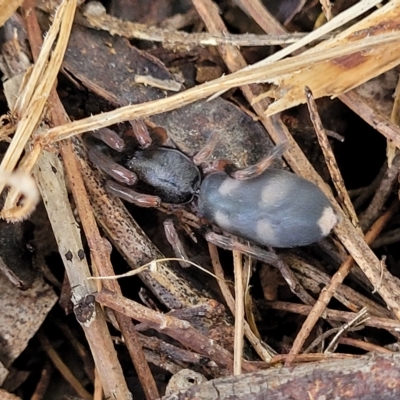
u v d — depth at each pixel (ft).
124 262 0.39
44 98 0.37
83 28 0.38
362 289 0.38
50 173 0.37
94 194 0.38
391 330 0.37
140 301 0.38
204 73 0.39
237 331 0.37
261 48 0.39
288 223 0.37
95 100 0.39
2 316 0.38
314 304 0.38
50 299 0.38
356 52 0.37
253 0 0.39
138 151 0.39
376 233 0.39
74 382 0.38
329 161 0.38
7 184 0.37
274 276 0.39
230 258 0.39
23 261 0.38
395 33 0.37
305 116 0.39
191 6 0.39
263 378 0.35
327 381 0.34
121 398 0.36
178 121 0.39
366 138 0.40
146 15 0.39
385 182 0.38
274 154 0.38
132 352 0.37
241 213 0.38
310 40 0.38
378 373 0.34
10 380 0.38
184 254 0.38
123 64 0.38
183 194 0.39
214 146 0.38
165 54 0.39
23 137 0.37
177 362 0.37
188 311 0.37
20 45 0.38
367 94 0.39
